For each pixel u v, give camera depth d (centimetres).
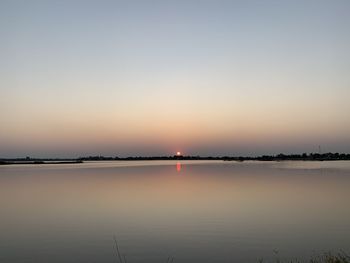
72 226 2102
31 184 5159
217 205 2841
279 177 6444
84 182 5509
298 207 2714
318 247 1611
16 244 1716
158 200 3178
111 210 2641
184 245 1664
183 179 6056
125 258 1490
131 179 6188
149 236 1836
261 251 1559
